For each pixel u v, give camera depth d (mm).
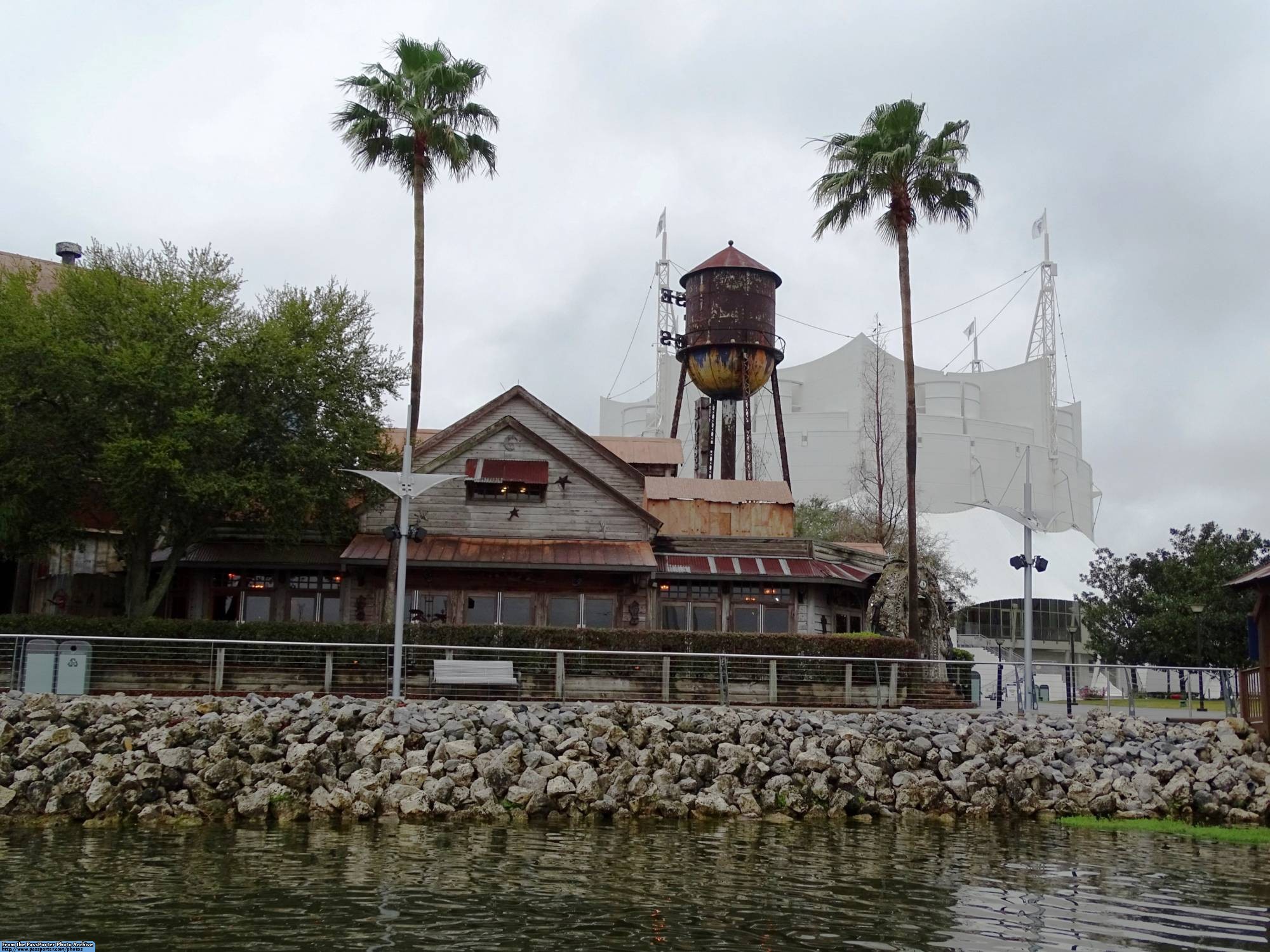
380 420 40188
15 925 15469
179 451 33844
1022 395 136625
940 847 22766
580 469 42594
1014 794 27609
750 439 55125
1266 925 16812
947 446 120938
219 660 30750
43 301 36438
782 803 26297
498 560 39625
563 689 31641
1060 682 62562
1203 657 57844
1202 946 15633
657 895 17812
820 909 17188
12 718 25469
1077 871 20578
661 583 42125
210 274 38969
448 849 21047
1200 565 60438
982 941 15672
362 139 39125
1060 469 128875
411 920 16047
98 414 34250
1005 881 19516
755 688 33406
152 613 36344
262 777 24672
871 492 83562
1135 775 28500
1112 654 62562
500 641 33375
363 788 24422
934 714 31031
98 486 37781
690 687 33094
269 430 36594
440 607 40812
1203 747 29719
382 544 40594
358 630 33219
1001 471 123312
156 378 34281
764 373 56094
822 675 33719
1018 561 33594
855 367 128125
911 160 39719
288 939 15055
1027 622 33406
